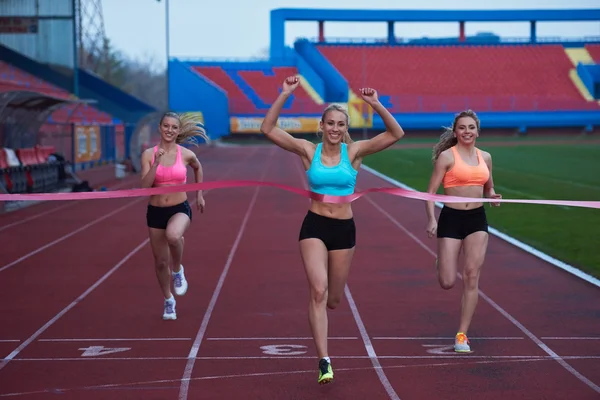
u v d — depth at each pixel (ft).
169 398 18.84
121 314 28.27
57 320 27.27
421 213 63.67
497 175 103.19
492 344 24.00
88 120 124.88
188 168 127.03
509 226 55.62
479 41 284.20
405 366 21.61
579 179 96.99
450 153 23.24
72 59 130.72
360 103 236.43
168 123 25.57
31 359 22.24
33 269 37.99
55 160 82.48
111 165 134.51
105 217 60.95
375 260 41.16
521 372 21.02
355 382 20.16
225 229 53.88
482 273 37.22
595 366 21.56
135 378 20.44
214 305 29.94
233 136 234.79
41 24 130.11
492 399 18.81
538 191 82.64
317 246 19.85
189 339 24.61
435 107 238.07
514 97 239.71
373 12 265.13
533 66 259.80
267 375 20.74
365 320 27.48
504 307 29.60
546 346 23.77
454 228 23.08
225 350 23.26
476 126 23.22
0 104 68.85
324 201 19.54
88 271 37.42
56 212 64.54
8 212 64.18
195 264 39.70
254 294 32.14
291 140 20.22
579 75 257.14
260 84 247.70
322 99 238.48
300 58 248.73
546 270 37.96
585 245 46.32
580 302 30.53
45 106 79.05
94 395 19.04
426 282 34.91
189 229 53.78
